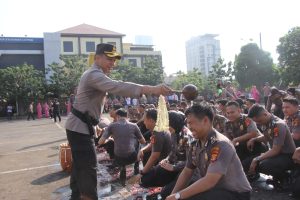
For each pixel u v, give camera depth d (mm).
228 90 12852
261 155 5328
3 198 5957
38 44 46281
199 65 83375
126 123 6602
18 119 32344
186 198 3266
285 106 5836
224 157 3188
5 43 44750
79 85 3902
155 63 45562
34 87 36031
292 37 32844
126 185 6156
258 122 5336
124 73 44000
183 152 4609
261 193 5254
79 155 3891
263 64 37438
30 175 7527
